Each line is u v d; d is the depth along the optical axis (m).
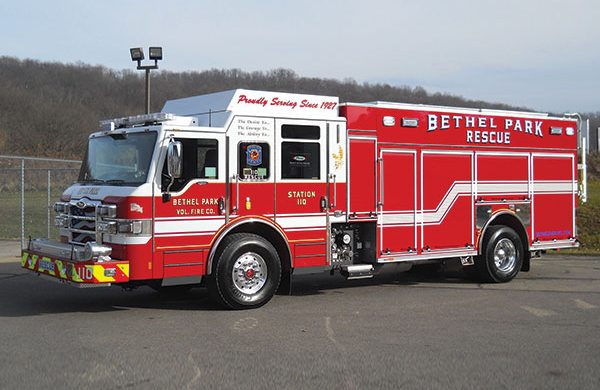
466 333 7.24
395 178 10.06
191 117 8.39
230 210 8.50
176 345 6.66
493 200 11.16
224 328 7.46
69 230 8.73
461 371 5.77
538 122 11.79
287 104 9.05
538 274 12.20
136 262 7.84
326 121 9.36
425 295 9.84
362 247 9.99
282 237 8.95
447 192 10.62
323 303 9.11
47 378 5.52
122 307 8.77
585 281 11.30
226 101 8.68
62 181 30.95
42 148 48.53
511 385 5.39
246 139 8.65
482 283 11.15
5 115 50.62
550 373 5.73
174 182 8.12
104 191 8.21
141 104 59.78
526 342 6.82
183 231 8.16
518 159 11.51
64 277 7.98
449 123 10.66
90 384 5.37
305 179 9.16
